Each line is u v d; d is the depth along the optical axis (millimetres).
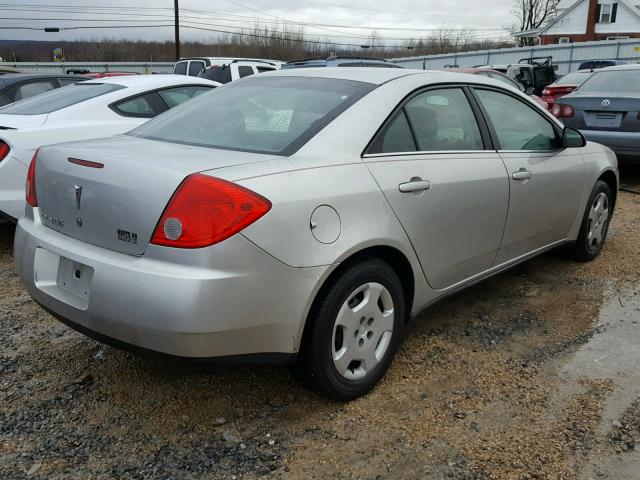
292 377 3055
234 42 57031
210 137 2943
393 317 2939
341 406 2818
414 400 2873
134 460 2436
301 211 2428
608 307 3988
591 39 46875
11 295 4180
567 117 7707
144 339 2303
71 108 5555
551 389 2969
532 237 3986
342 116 2842
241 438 2584
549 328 3684
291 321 2449
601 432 2615
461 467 2400
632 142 7160
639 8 47469
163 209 2297
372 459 2453
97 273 2404
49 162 2828
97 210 2510
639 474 2355
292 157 2604
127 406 2812
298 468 2398
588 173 4496
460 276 3395
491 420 2713
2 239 5531
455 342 3488
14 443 2531
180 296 2203
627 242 5398
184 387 2971
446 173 3131
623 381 3035
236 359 2379
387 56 61812
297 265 2410
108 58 52062
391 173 2840
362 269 2684
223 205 2256
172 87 6355
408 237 2904
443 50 65375
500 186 3490
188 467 2396
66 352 3326
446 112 3338
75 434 2600
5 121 5305
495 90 3775
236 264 2264
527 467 2396
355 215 2627
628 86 7625
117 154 2596
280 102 3080
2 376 3059
